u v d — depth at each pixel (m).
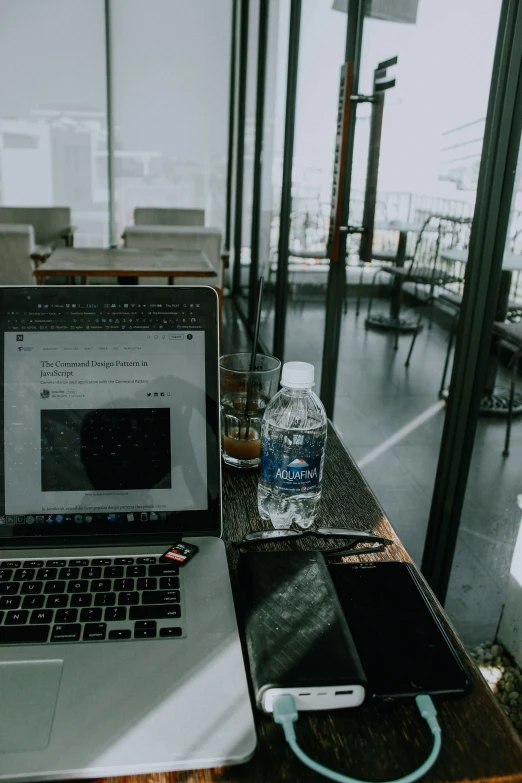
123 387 0.73
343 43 2.44
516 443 2.66
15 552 0.69
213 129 5.54
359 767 0.47
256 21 4.32
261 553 0.68
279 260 3.44
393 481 2.45
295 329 3.88
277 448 0.79
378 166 2.00
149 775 0.46
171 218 4.67
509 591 1.56
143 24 5.21
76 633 0.57
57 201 5.51
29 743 0.46
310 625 0.57
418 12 2.17
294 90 3.09
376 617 0.61
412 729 0.51
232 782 0.46
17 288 0.73
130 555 0.68
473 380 1.42
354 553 0.73
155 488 0.73
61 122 5.33
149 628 0.58
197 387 0.74
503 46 1.17
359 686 0.51
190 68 5.36
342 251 2.27
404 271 3.76
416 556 1.97
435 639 0.59
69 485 0.72
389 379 3.57
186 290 0.74
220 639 0.57
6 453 0.72
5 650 0.55
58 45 5.15
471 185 2.48
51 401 0.73
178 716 0.49
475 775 0.47
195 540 0.72
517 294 2.68
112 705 0.50
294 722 0.51
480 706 0.53
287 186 3.27
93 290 0.73
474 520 2.13
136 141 5.48
